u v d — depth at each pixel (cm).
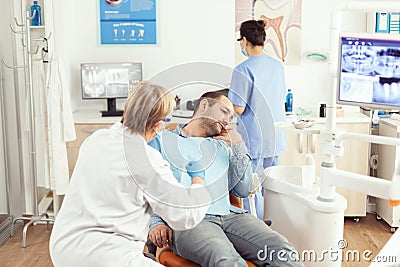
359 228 399
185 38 443
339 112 408
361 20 434
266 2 436
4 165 407
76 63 444
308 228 234
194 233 210
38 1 419
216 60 443
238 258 203
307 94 443
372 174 424
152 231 222
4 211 407
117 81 425
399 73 200
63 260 190
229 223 224
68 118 378
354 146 396
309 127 297
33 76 414
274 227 250
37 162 405
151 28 442
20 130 421
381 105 208
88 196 188
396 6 204
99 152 189
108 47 444
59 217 194
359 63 211
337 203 230
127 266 183
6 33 402
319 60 438
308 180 251
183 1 438
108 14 440
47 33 391
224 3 438
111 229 186
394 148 381
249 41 328
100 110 444
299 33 437
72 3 435
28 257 351
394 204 160
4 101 410
